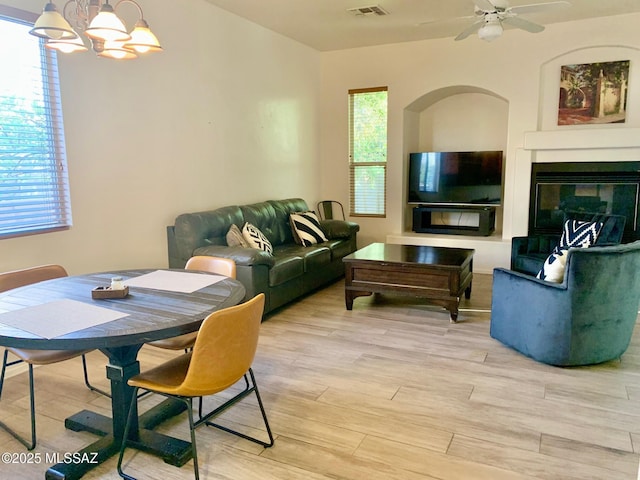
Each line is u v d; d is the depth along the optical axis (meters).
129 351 2.17
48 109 3.17
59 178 3.27
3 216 2.96
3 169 2.94
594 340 3.00
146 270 2.71
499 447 2.20
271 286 3.99
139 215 3.89
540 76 5.37
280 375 2.98
